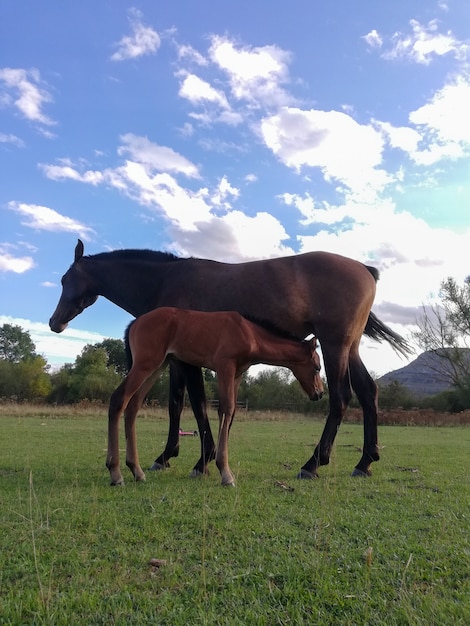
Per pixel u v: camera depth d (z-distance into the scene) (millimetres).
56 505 3949
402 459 7934
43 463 6551
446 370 35312
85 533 3232
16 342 68875
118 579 2500
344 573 2613
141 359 5289
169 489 4719
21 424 15461
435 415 27656
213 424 17906
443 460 7828
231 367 5348
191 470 6230
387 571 2650
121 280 6953
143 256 7047
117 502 4117
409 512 3930
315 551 2930
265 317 6000
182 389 6648
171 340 5383
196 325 5375
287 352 5691
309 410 33094
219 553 2893
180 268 6605
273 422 22406
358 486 5129
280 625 2086
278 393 35156
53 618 2094
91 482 5105
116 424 5164
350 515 3795
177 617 2119
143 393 5512
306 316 6012
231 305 6102
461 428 23172
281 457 7648
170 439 6566
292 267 6094
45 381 42781
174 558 2816
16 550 2900
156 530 3301
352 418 26953
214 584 2459
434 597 2311
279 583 2508
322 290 5953
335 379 5887
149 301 6797
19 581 2480
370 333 6887
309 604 2268
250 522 3520
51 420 18422
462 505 4211
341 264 6059
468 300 34344
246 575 2564
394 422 26438
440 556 2873
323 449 5750
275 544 3053
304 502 4230
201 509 3877
